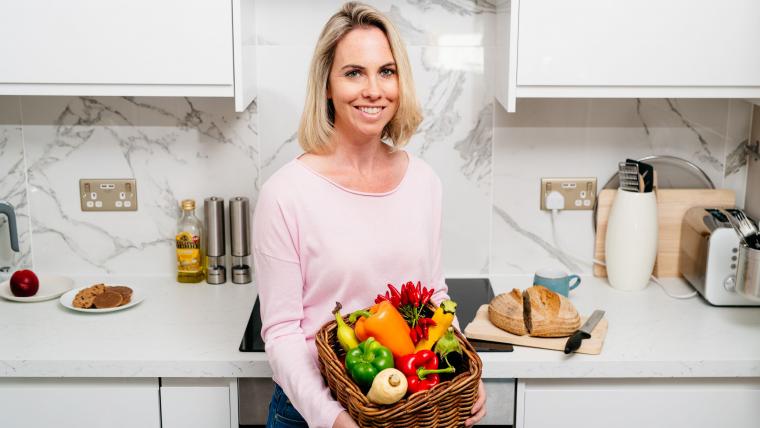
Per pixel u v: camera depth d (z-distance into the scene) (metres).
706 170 2.59
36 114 2.50
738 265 2.22
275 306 1.79
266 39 2.46
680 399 2.12
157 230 2.60
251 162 2.54
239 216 2.50
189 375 2.05
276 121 2.51
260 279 1.82
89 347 2.10
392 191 1.85
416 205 1.89
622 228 2.45
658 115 2.54
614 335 2.18
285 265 1.78
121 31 2.15
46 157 2.53
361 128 1.77
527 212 2.60
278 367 1.75
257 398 2.10
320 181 1.79
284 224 1.76
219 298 2.43
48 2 2.13
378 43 1.75
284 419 1.86
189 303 2.39
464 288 2.53
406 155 1.95
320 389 1.67
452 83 2.50
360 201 1.82
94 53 2.17
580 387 2.12
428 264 1.92
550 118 2.53
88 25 2.15
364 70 1.74
